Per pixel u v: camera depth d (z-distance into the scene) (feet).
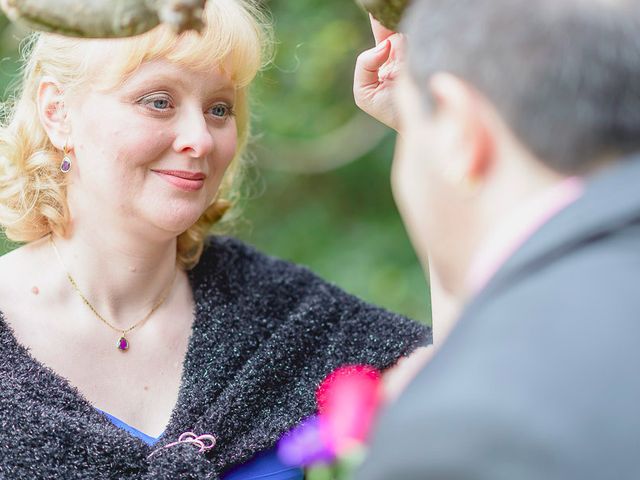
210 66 7.96
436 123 3.94
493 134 3.78
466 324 3.51
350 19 19.88
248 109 9.41
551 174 3.74
